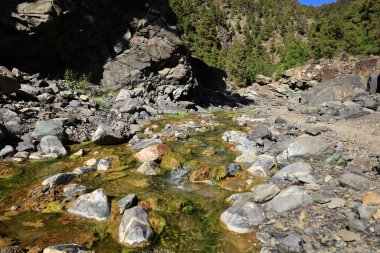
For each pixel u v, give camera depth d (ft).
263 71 202.18
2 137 33.99
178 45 78.38
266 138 39.83
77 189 25.23
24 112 40.60
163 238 19.56
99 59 71.31
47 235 19.25
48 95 48.21
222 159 33.60
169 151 33.76
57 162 32.17
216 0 450.30
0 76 41.50
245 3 451.53
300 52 131.44
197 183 28.04
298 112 63.46
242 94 136.15
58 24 60.39
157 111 60.75
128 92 65.26
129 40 73.00
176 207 23.13
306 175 25.98
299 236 18.15
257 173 28.63
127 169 30.76
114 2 69.82
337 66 100.89
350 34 110.11
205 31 211.41
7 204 23.63
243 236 19.36
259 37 365.61
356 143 35.32
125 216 20.34
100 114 50.24
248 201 22.67
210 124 53.31
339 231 18.07
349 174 25.04
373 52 102.47
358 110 53.16
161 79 76.13
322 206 21.27
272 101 106.01
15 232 19.53
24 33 56.70
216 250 18.21
